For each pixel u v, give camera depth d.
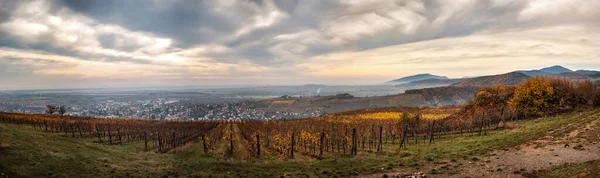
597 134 28.33
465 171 24.30
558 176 19.92
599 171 17.94
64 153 32.25
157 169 32.16
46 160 28.16
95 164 30.70
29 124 69.44
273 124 91.56
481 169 24.33
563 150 26.23
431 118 82.25
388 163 31.20
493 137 41.47
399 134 59.16
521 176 21.31
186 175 29.73
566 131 32.50
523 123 49.97
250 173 30.89
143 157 40.28
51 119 83.12
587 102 53.97
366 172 27.47
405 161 31.45
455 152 33.94
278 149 50.19
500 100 71.00
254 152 48.19
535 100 55.84
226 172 31.78
